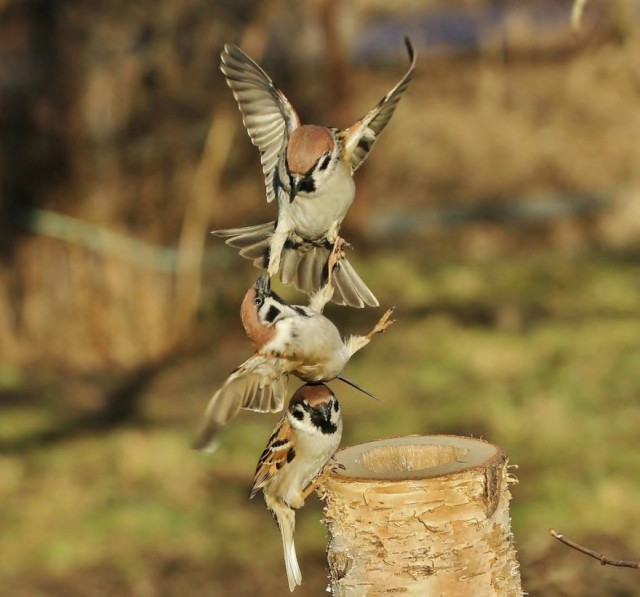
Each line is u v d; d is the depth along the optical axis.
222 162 17.33
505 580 5.24
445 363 15.95
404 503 5.11
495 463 5.22
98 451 13.65
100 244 17.00
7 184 16.86
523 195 23.97
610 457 12.53
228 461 13.22
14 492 12.62
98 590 10.66
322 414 6.02
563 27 28.31
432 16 29.88
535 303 18.23
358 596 5.21
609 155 24.97
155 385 16.06
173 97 17.00
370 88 27.55
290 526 6.39
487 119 26.69
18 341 17.03
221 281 18.89
